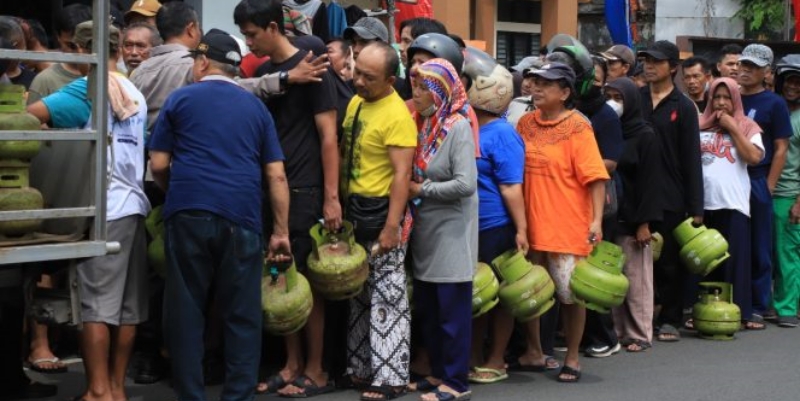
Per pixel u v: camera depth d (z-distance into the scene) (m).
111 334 6.88
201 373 6.61
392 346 7.21
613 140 8.55
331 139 7.16
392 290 7.20
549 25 18.88
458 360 7.21
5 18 7.20
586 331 8.98
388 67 7.09
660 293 9.79
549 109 7.87
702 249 9.42
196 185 6.44
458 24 16.81
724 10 20.05
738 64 10.73
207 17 11.62
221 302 6.63
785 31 19.48
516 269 7.56
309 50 7.71
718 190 10.09
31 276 6.27
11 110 5.96
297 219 7.18
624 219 9.12
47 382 7.66
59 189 6.41
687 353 9.09
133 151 6.80
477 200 7.26
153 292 7.60
